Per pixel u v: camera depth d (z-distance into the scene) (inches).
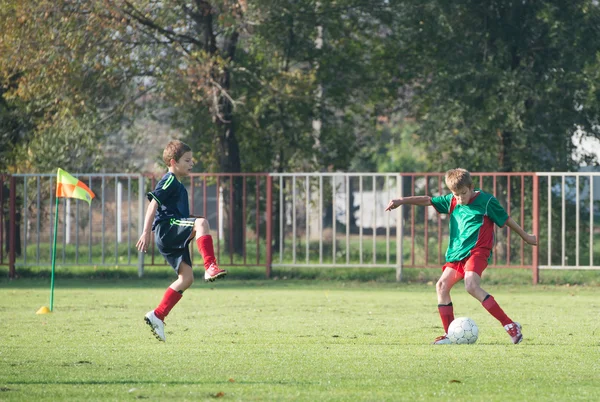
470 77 1525.6
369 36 1683.1
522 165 1540.4
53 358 518.3
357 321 763.4
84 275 1421.0
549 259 1257.4
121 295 1066.1
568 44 1524.4
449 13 1557.6
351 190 2613.2
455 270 608.1
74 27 1455.5
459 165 1578.5
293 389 404.8
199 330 687.1
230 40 1609.3
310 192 1740.9
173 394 390.6
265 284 1282.0
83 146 1608.0
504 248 1533.0
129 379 436.5
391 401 373.1
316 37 1670.8
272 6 1483.8
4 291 1133.1
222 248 1768.0
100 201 1807.3
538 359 515.2
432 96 1578.5
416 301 992.9
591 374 456.8
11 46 1439.5
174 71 1461.6
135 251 1731.1
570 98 1517.0
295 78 1524.4
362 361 504.4
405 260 1678.2
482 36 1579.7
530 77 1499.8
